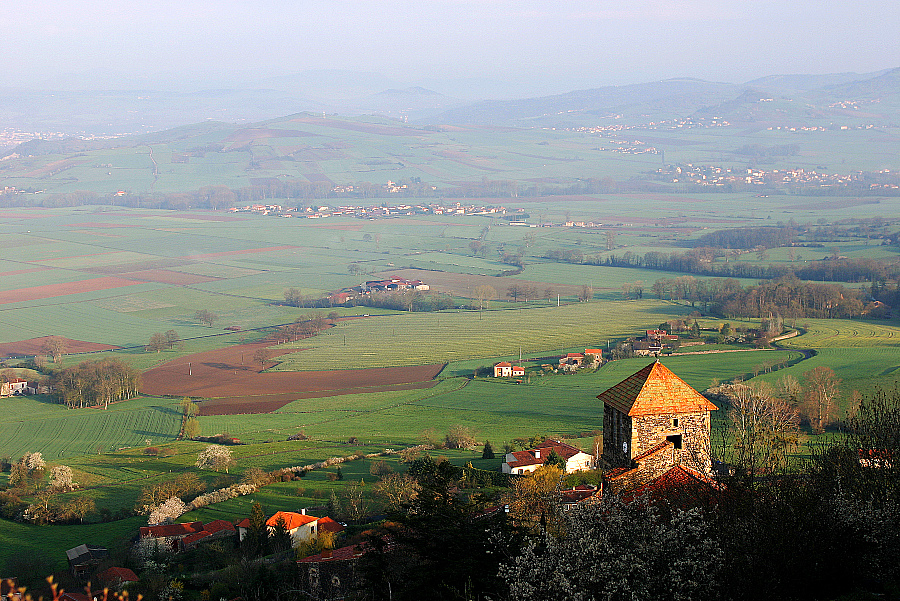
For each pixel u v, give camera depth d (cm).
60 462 13975
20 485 12494
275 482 11250
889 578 2897
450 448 12575
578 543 2942
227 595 6506
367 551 4328
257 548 8219
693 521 2956
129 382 18825
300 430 15175
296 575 6419
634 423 4147
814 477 3334
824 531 2880
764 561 2769
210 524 9300
